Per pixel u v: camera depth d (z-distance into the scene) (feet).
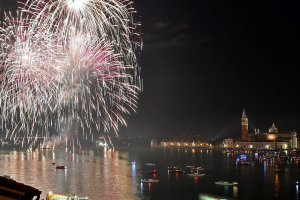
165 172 524.52
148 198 326.85
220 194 350.23
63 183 398.42
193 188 381.19
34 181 408.46
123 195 337.31
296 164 654.94
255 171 542.98
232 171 543.80
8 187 131.34
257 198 333.01
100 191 354.95
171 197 331.77
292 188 384.68
